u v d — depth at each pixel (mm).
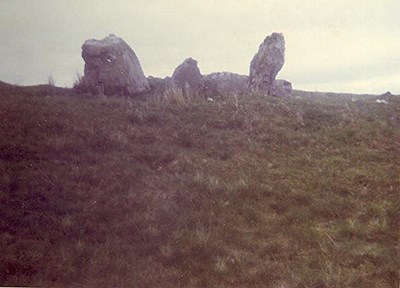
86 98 12750
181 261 6559
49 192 7902
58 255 6523
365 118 12195
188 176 8773
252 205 8023
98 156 9172
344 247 6855
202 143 10312
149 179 8602
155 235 7051
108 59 13805
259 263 6555
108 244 6777
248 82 15180
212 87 14844
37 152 9031
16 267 6195
